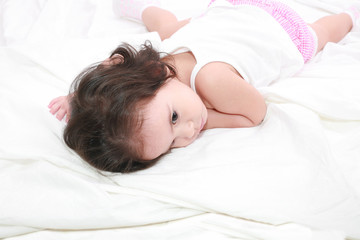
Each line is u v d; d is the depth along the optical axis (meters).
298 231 0.69
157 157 0.80
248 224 0.69
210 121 0.90
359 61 1.01
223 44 0.89
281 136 0.78
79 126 0.76
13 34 1.20
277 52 0.93
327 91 0.85
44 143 0.79
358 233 0.75
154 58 0.84
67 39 1.10
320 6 1.24
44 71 0.98
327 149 0.73
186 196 0.69
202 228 0.69
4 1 1.31
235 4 1.09
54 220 0.68
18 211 0.68
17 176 0.72
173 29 1.08
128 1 1.19
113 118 0.73
